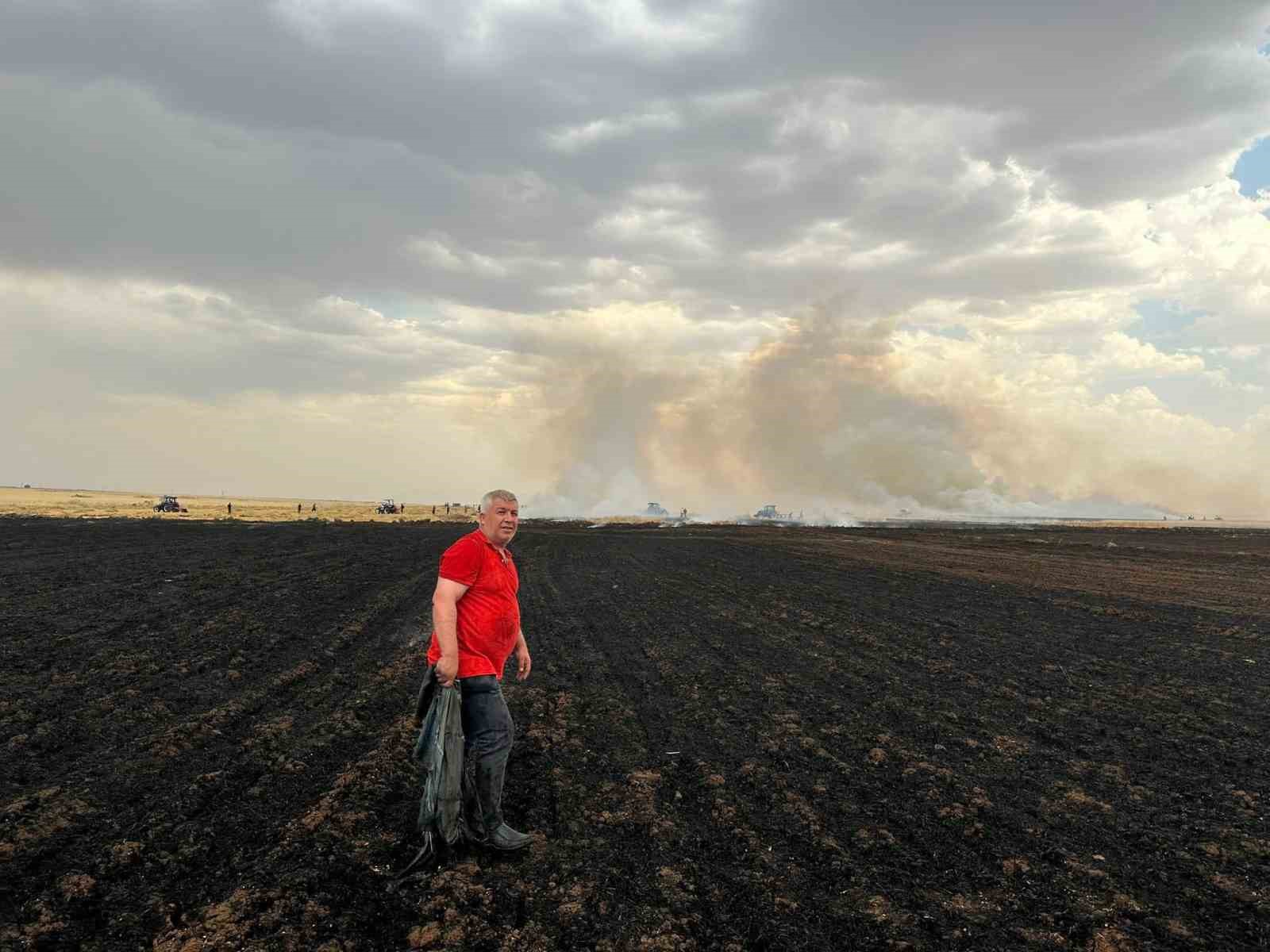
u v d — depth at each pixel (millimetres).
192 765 5867
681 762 6195
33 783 5406
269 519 67875
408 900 3887
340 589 17219
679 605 15703
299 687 8477
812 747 6605
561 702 8023
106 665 9055
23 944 3393
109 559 23172
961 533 58375
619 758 6246
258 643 10734
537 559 28172
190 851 4359
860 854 4527
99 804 5055
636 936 3564
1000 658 10500
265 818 4891
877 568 24781
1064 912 3881
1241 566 27547
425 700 4582
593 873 4215
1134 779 5898
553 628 12930
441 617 4402
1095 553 34469
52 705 7332
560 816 5031
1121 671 9781
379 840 4578
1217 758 6402
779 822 4977
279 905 3750
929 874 4289
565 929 3621
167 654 9750
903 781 5797
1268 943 3594
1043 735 7047
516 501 4648
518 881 4098
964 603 16312
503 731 4539
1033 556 31719
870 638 11969
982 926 3734
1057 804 5375
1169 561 29609
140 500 125562
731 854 4520
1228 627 13406
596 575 22078
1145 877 4277
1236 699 8414
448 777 4359
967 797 5441
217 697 7848
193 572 19766
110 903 3799
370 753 6152
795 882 4160
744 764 6094
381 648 10883
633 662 10180
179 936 3459
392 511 102688
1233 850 4617
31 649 9844
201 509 89625
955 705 8039
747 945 3539
